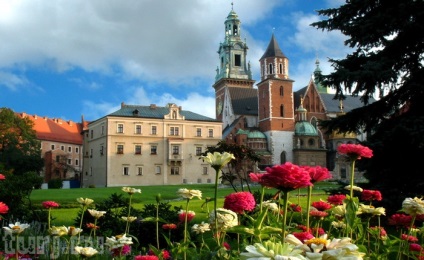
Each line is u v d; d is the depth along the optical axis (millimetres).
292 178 3025
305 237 3713
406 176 13734
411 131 12992
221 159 4246
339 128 16734
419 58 15734
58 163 95625
